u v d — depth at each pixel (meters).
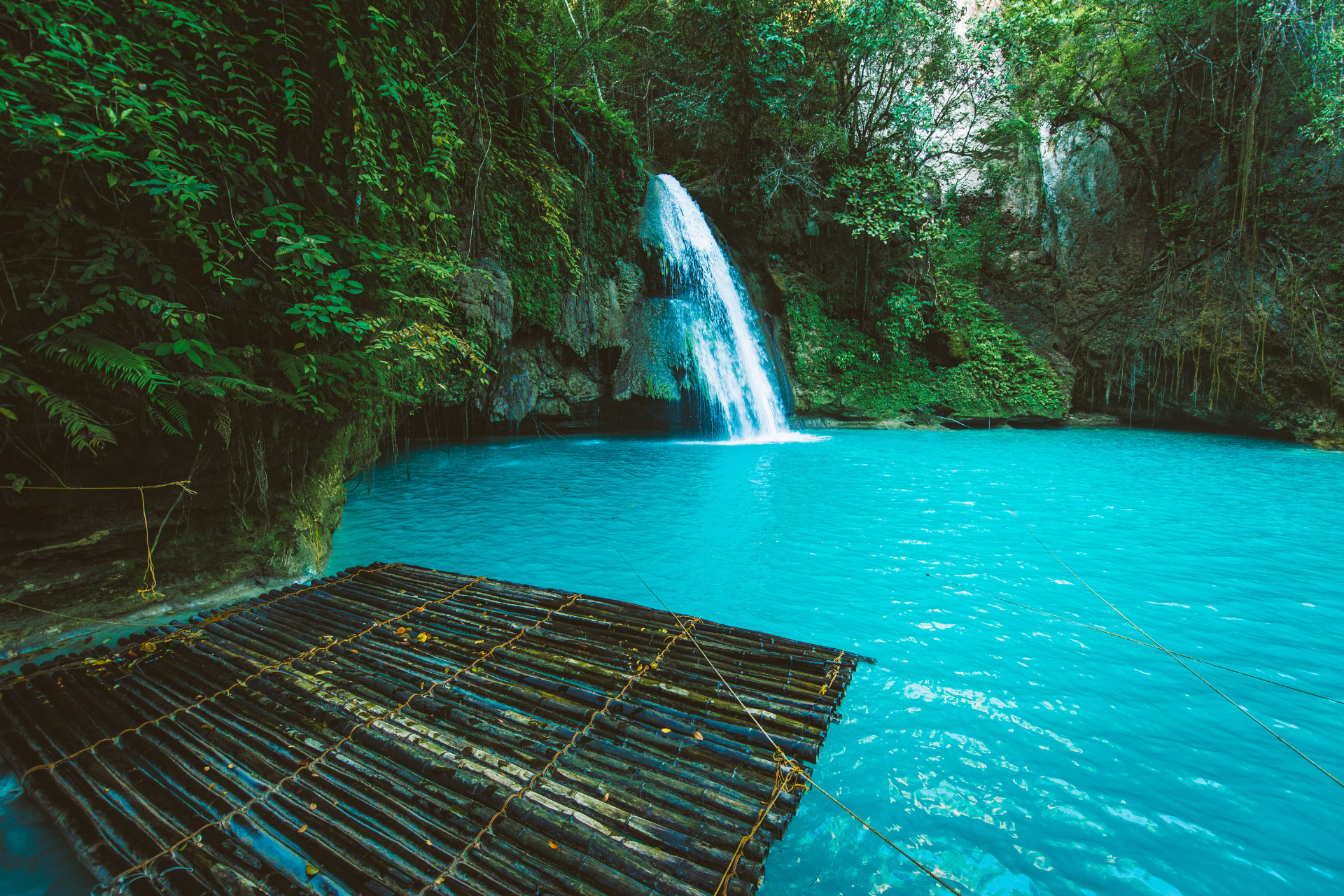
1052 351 17.50
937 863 1.90
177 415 3.09
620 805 2.08
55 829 2.03
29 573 3.19
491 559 5.14
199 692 2.78
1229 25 13.97
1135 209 16.62
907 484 8.42
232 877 1.79
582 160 13.17
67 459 3.07
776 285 16.94
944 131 18.47
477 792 2.12
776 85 15.20
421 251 5.30
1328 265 13.17
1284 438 14.00
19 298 2.70
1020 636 3.57
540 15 11.55
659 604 4.12
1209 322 14.89
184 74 3.13
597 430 14.92
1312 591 4.30
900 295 17.06
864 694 2.91
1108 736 2.56
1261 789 2.23
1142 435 15.02
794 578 4.61
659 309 14.48
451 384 10.26
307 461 4.61
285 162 3.58
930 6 15.85
